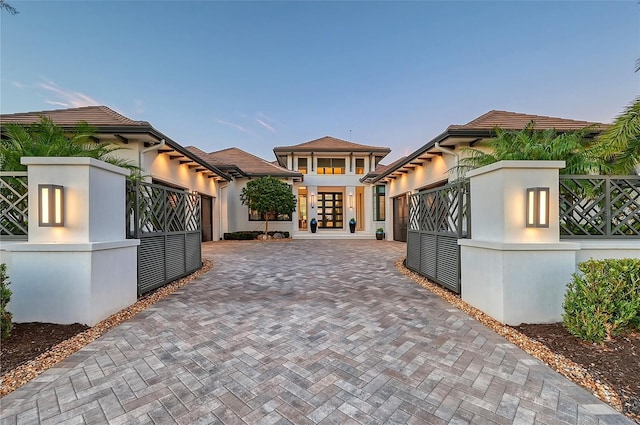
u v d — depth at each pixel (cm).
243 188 1590
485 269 401
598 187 407
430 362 274
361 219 1952
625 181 409
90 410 203
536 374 250
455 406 208
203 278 637
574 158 479
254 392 226
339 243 1396
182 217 633
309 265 797
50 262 354
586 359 271
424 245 636
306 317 397
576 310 307
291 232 1683
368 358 282
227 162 1736
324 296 498
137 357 282
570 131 682
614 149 442
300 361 276
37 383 236
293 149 1795
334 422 192
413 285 574
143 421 192
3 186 398
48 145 472
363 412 202
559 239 390
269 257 945
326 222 1962
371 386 234
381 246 1264
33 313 354
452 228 516
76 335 329
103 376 248
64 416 197
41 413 200
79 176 359
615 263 306
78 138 539
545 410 203
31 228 358
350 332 346
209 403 212
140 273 476
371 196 1792
